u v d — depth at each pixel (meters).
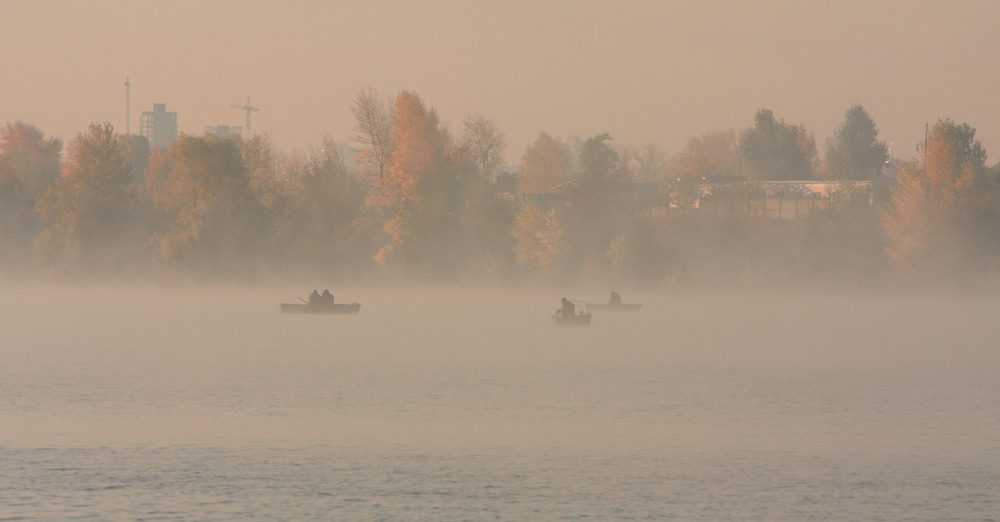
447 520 101.31
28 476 115.19
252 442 132.50
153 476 115.50
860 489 111.19
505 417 150.50
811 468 119.94
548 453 126.94
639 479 115.38
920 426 143.75
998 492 110.06
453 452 127.62
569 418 149.38
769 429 141.75
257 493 109.50
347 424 144.50
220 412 153.00
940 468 119.94
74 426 141.62
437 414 152.50
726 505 105.94
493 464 121.75
